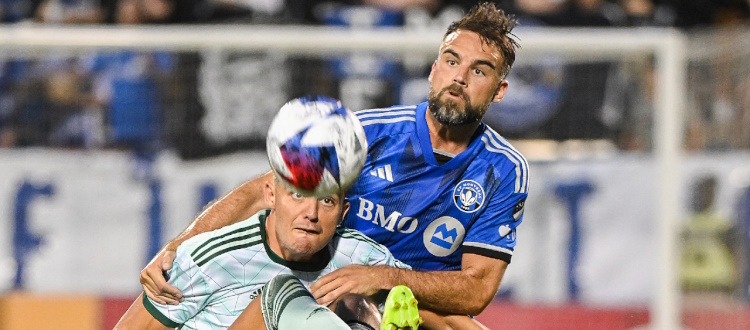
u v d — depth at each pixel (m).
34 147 21.08
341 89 21.33
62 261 20.73
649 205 21.28
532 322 21.05
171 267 11.34
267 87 21.20
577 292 21.20
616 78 21.78
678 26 25.94
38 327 20.64
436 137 12.14
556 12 24.83
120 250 20.84
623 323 21.12
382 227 12.27
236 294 11.33
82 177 20.86
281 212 10.68
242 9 25.27
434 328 12.38
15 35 20.64
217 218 12.05
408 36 20.70
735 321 22.02
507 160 12.40
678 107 20.97
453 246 12.46
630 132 21.77
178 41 20.91
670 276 20.70
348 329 9.98
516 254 21.20
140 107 21.19
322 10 25.39
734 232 22.27
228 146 21.11
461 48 11.65
